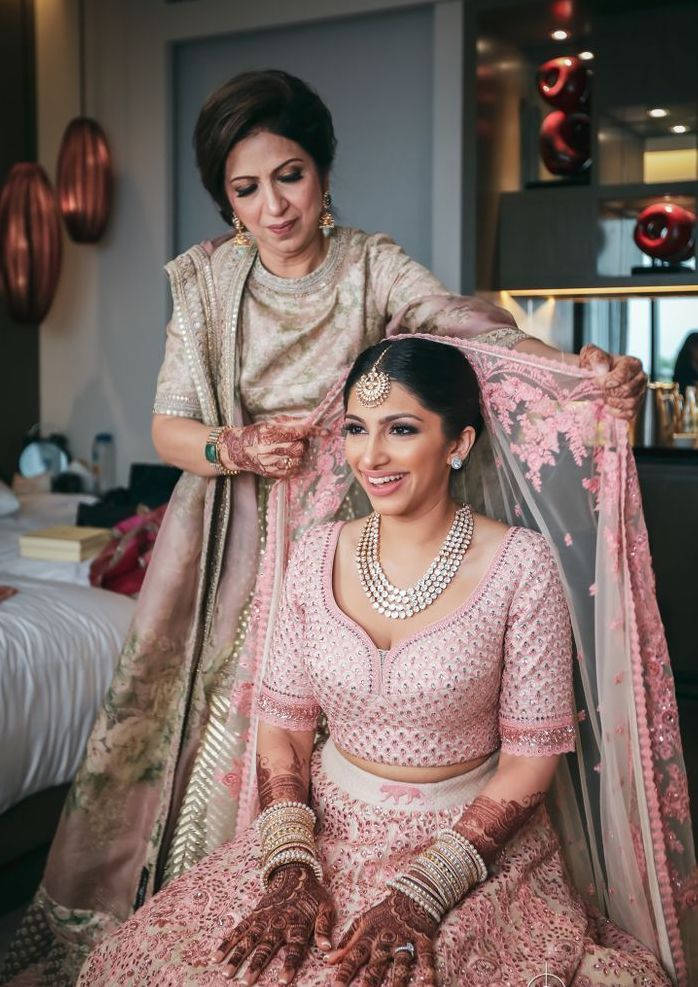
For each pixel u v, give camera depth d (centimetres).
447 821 143
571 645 157
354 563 151
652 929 154
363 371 145
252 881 142
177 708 207
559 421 160
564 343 487
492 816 138
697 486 423
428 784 145
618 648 155
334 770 151
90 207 527
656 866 151
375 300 192
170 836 197
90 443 564
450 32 451
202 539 199
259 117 174
